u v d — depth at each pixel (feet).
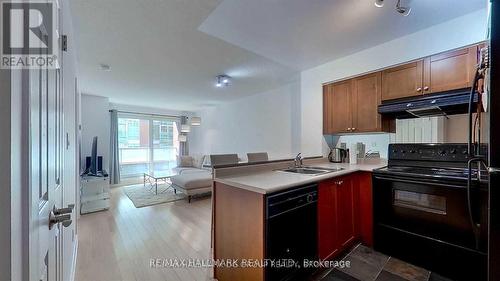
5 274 1.27
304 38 7.90
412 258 6.66
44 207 2.14
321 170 7.60
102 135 18.24
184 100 19.62
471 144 4.91
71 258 6.12
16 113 1.38
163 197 15.19
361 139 10.02
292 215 5.43
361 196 7.98
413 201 6.71
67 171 5.55
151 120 23.32
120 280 6.09
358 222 7.99
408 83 7.75
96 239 8.62
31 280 1.57
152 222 10.46
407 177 6.73
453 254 5.92
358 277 6.07
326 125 10.32
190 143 26.02
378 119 8.54
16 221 1.36
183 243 8.29
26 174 1.50
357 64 9.17
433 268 6.27
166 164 24.38
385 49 8.30
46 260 2.29
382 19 6.75
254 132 17.79
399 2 5.80
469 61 6.48
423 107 7.08
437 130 7.97
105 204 13.09
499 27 2.61
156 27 7.13
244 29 7.36
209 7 6.07
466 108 7.14
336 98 9.95
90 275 6.30
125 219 10.87
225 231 5.89
